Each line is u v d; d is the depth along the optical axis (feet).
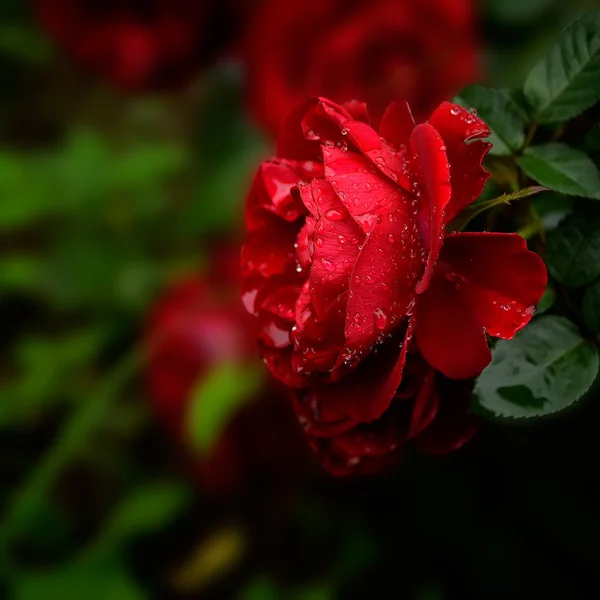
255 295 2.31
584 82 2.27
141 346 2.94
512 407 2.22
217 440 2.85
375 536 2.88
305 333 2.21
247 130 3.03
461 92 2.31
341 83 2.76
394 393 2.19
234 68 3.02
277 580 2.93
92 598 2.79
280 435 2.86
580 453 2.79
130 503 2.86
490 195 2.29
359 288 2.16
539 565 2.83
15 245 3.09
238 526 2.97
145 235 3.01
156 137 3.28
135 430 2.98
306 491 2.93
